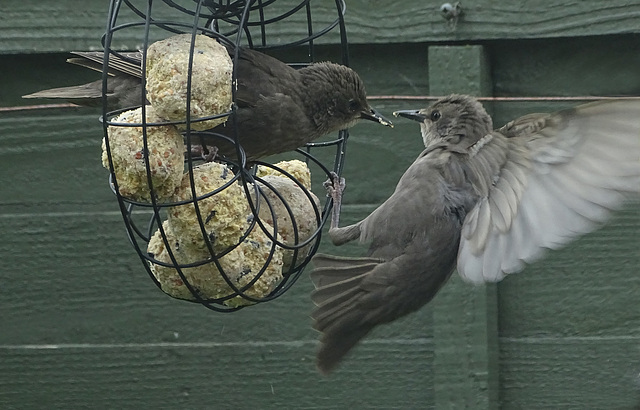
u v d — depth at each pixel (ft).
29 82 35.12
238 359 34.40
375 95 34.73
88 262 34.60
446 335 33.47
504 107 34.37
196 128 26.71
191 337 34.55
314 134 31.89
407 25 34.14
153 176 26.11
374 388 34.12
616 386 33.58
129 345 34.55
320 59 35.12
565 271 33.94
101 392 34.55
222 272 26.89
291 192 29.50
